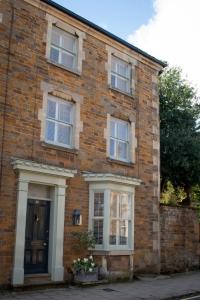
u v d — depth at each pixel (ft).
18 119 39.81
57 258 40.42
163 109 72.28
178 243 56.44
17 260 36.70
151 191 53.42
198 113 72.74
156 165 55.11
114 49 52.21
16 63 40.73
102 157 47.65
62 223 41.55
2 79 39.22
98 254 43.78
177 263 55.57
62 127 44.65
